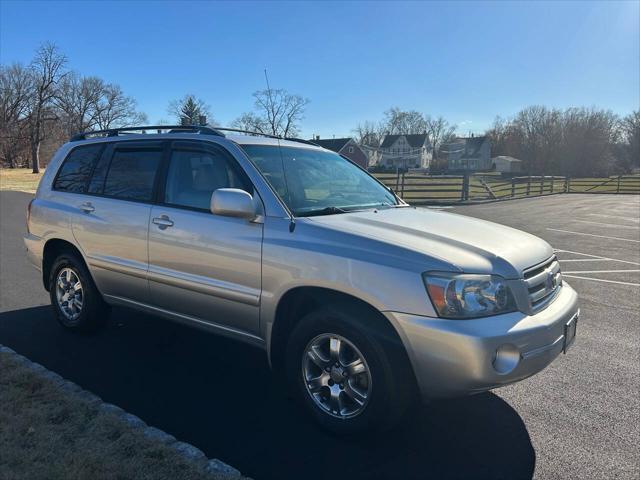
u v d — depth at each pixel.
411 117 122.94
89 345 4.59
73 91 72.38
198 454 2.87
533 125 94.69
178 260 3.78
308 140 4.78
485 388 2.74
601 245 11.27
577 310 3.38
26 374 3.81
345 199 3.93
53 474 2.62
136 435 3.02
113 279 4.34
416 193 26.61
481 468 2.88
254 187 3.52
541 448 3.09
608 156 85.62
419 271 2.80
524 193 31.16
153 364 4.20
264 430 3.22
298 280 3.14
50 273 5.00
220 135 3.88
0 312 5.56
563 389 3.92
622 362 4.47
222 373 4.05
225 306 3.57
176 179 3.97
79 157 4.86
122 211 4.18
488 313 2.77
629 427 3.36
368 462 2.91
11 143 70.38
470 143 106.44
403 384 2.91
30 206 5.12
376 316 2.95
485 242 3.14
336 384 3.13
